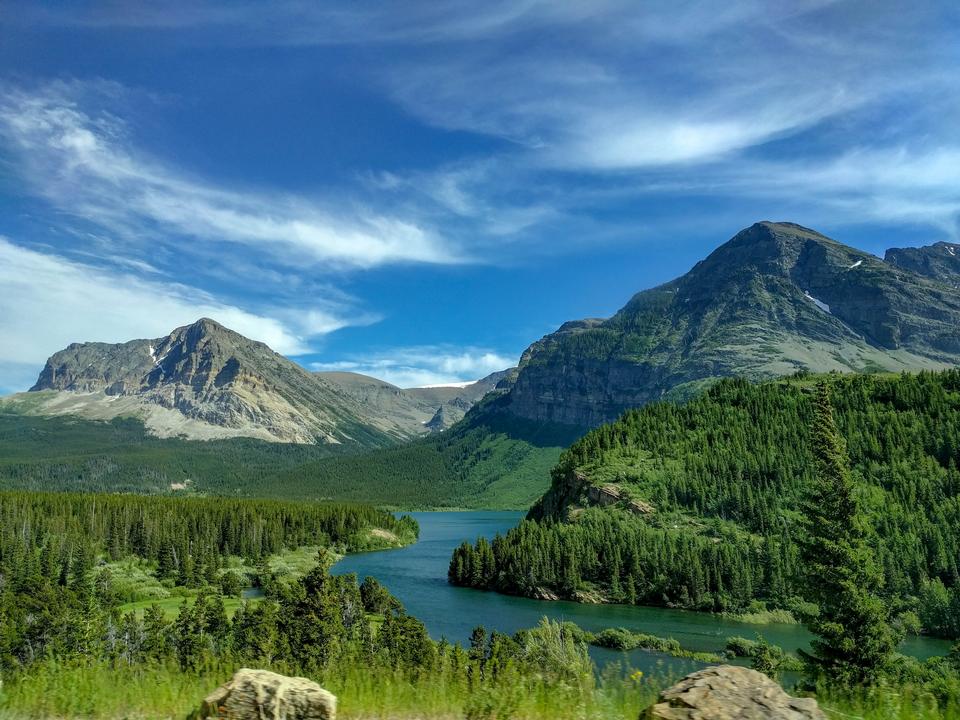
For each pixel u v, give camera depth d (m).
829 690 10.80
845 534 37.09
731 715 7.82
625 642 76.25
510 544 139.62
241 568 158.38
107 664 12.63
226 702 8.70
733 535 137.50
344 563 169.50
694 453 181.88
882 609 34.88
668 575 120.06
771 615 104.69
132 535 164.62
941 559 105.12
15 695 10.69
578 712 9.30
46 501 184.50
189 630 56.59
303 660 36.12
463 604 112.19
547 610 108.50
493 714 9.48
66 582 126.00
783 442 176.00
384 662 12.38
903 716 9.66
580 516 161.62
